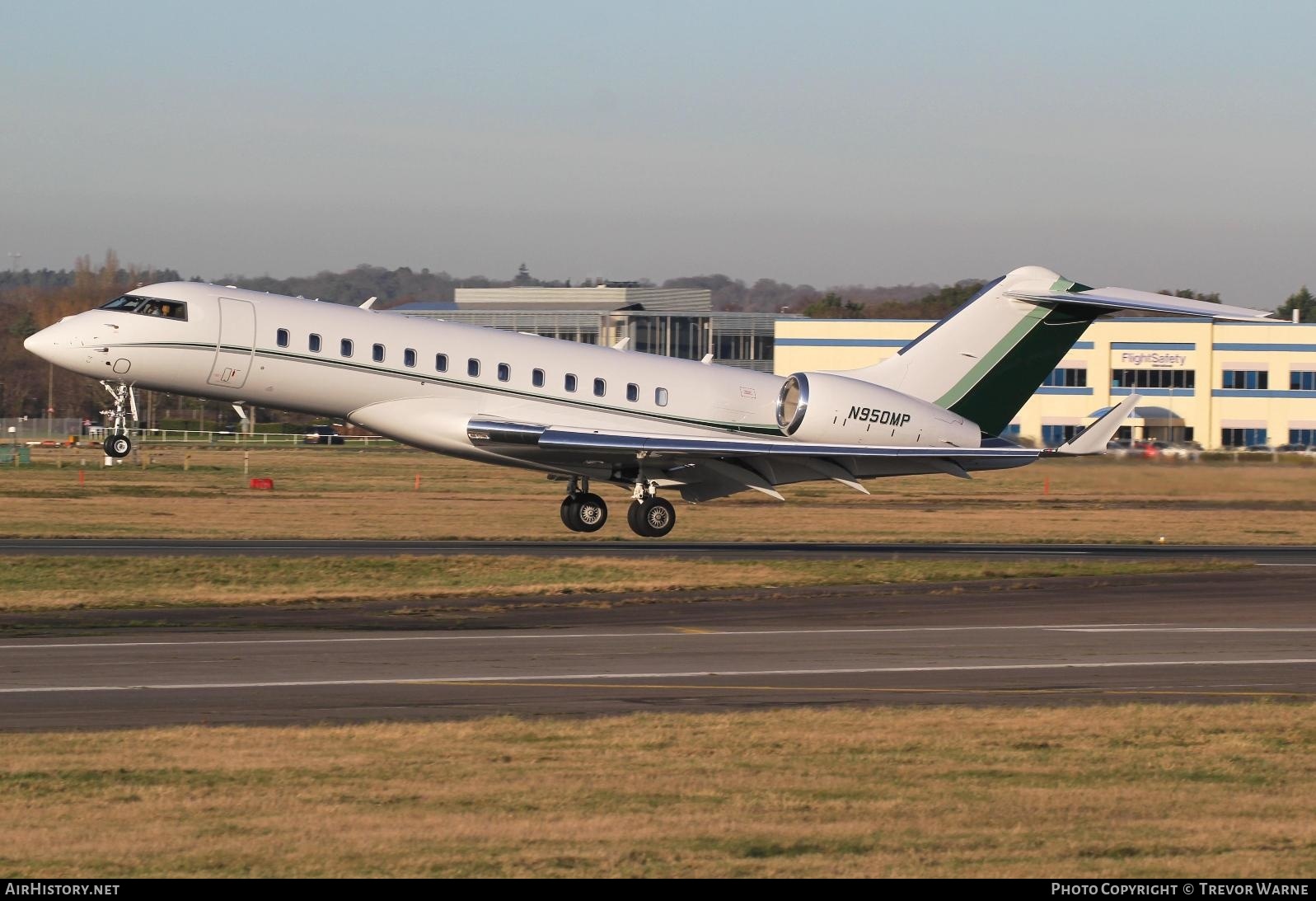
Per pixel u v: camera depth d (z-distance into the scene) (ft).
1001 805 125.49
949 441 376.07
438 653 207.72
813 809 123.03
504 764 138.31
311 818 117.91
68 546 354.13
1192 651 220.23
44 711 163.12
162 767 135.13
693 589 289.33
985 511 570.46
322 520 461.78
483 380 354.54
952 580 309.22
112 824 115.65
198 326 339.16
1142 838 115.14
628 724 158.51
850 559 347.97
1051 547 415.85
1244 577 322.96
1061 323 378.73
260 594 269.85
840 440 367.66
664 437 351.87
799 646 219.00
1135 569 333.83
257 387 344.49
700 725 158.30
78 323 338.95
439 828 115.14
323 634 223.92
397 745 145.89
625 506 579.48
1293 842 114.32
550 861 106.22
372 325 350.23
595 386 365.40
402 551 353.31
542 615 249.55
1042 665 206.08
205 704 168.66
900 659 209.56
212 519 455.63
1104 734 156.87
